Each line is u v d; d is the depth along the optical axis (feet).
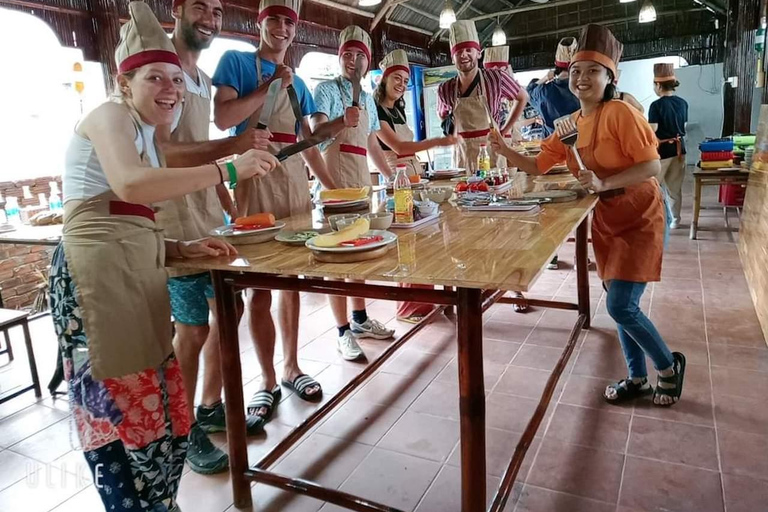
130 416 4.99
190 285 6.66
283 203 8.38
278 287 5.41
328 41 24.04
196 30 6.73
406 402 8.25
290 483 5.79
